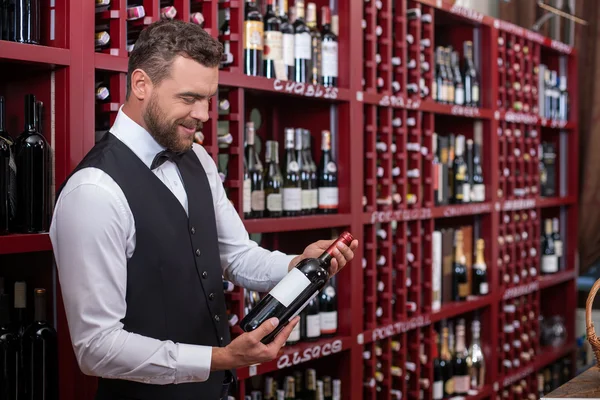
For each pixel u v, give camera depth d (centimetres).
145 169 146
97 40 179
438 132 359
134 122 147
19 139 167
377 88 279
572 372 425
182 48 137
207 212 158
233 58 213
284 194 236
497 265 349
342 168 257
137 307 144
